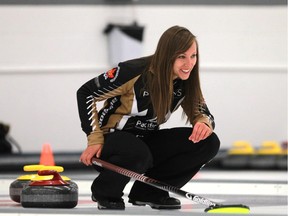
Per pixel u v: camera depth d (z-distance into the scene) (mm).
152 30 18953
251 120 19234
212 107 19156
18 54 18625
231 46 19141
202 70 19078
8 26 18562
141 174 6969
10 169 15430
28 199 6766
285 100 19250
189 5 19062
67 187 6867
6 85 18594
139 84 6762
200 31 19109
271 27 19203
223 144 19219
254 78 19219
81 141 18812
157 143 7203
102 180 6863
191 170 7289
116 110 6965
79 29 18719
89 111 6906
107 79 6785
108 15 18797
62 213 6223
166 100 6734
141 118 6980
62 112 18734
